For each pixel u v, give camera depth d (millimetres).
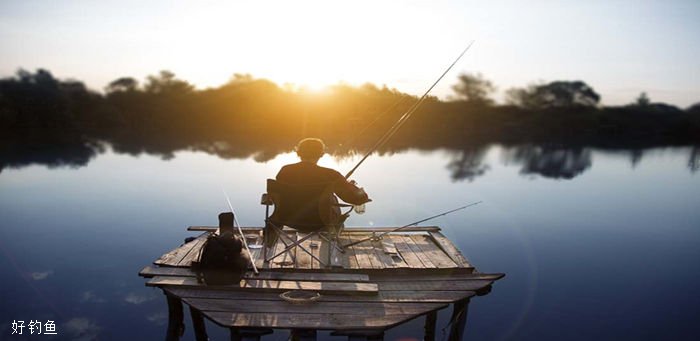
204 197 12156
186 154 21188
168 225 9375
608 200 12906
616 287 6477
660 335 5070
